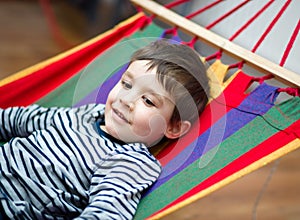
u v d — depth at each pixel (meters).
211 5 1.32
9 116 1.18
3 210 0.97
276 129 1.07
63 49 2.74
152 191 1.04
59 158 1.04
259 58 1.18
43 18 3.12
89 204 0.97
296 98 1.10
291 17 1.27
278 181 1.93
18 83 1.29
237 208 1.76
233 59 1.32
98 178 1.02
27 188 1.00
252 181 1.92
